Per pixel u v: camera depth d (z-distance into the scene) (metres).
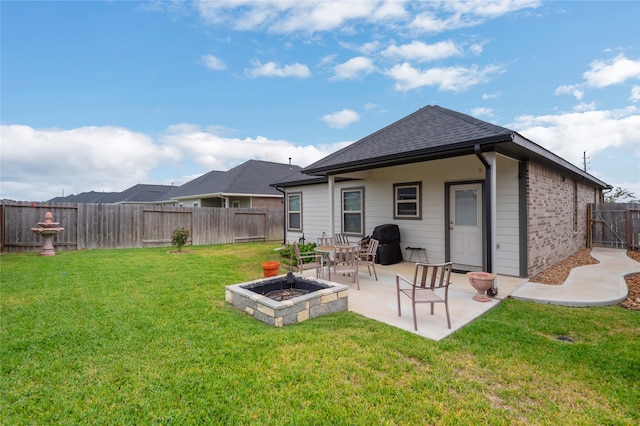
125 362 2.95
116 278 6.30
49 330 3.65
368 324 3.95
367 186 9.70
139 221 12.30
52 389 2.53
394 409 2.31
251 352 3.15
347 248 5.94
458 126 6.12
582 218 11.39
